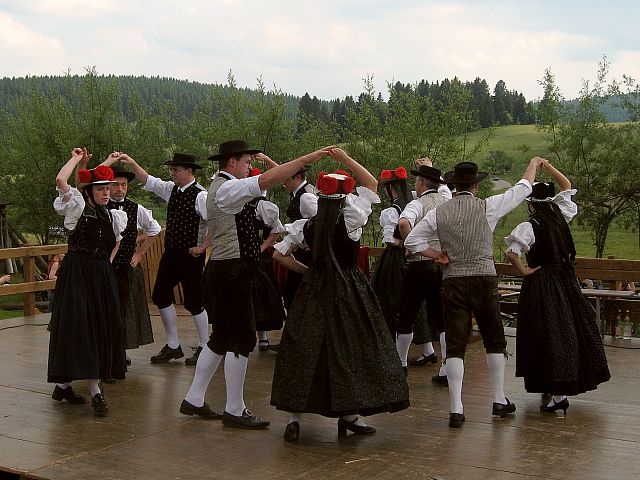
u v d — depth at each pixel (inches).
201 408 179.8
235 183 162.4
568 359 180.9
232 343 172.4
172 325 242.2
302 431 169.8
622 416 182.1
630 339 276.1
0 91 3410.4
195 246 232.8
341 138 789.2
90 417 181.5
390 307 232.8
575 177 670.5
